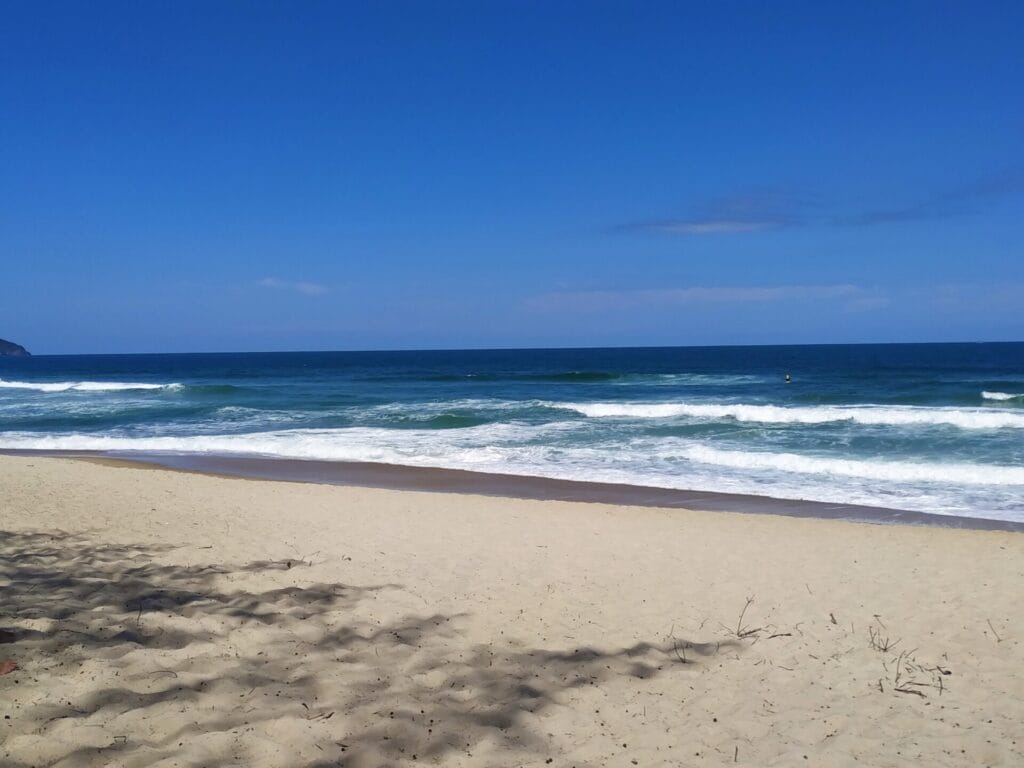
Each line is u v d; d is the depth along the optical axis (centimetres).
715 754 375
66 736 342
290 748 354
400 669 458
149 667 428
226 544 779
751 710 425
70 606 527
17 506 977
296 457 1748
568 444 1834
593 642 522
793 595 646
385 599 595
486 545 817
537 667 475
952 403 2677
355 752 356
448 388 3934
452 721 395
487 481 1430
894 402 2762
